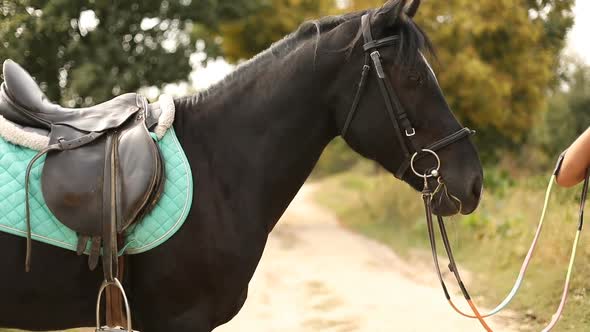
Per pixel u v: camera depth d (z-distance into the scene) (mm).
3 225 1805
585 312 4242
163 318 1938
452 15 11016
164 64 7859
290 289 5965
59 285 1869
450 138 1980
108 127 1917
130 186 1831
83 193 1825
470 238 7809
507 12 10758
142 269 1894
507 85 11008
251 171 2018
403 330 4398
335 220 13930
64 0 4922
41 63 5484
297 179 2102
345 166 41219
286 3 11930
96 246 1827
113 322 1941
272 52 2117
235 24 10883
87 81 6457
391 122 1982
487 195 9789
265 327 4574
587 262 4918
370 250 8734
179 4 7918
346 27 2059
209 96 2080
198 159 1979
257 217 2018
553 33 11328
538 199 8211
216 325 2031
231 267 1944
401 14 1975
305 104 2051
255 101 2053
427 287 5977
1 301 1854
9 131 1876
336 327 4543
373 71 1979
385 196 13734
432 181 2014
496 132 12477
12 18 3941
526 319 4488
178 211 1878
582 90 15000
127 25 7398
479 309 4957
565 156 2012
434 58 2047
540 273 5438
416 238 9094
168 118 1974
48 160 1853
